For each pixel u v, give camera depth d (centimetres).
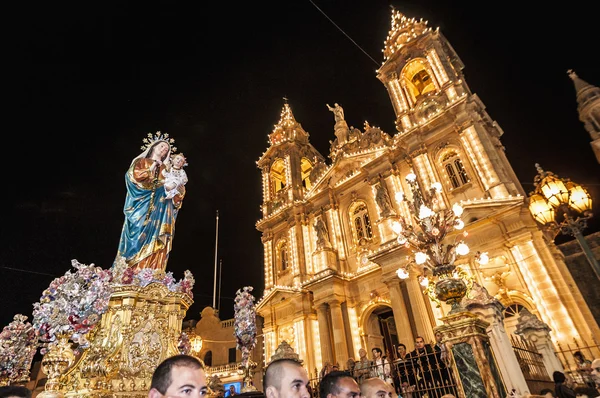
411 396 1025
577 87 2053
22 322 1074
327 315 2544
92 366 857
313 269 2886
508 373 946
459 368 791
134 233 1141
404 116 2795
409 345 2044
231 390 1262
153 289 1047
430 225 1036
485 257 1261
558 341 1722
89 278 823
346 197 2991
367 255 2659
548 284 1838
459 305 873
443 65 2758
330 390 450
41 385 3191
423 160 2564
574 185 870
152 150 1281
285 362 428
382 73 3134
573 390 871
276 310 2889
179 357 381
